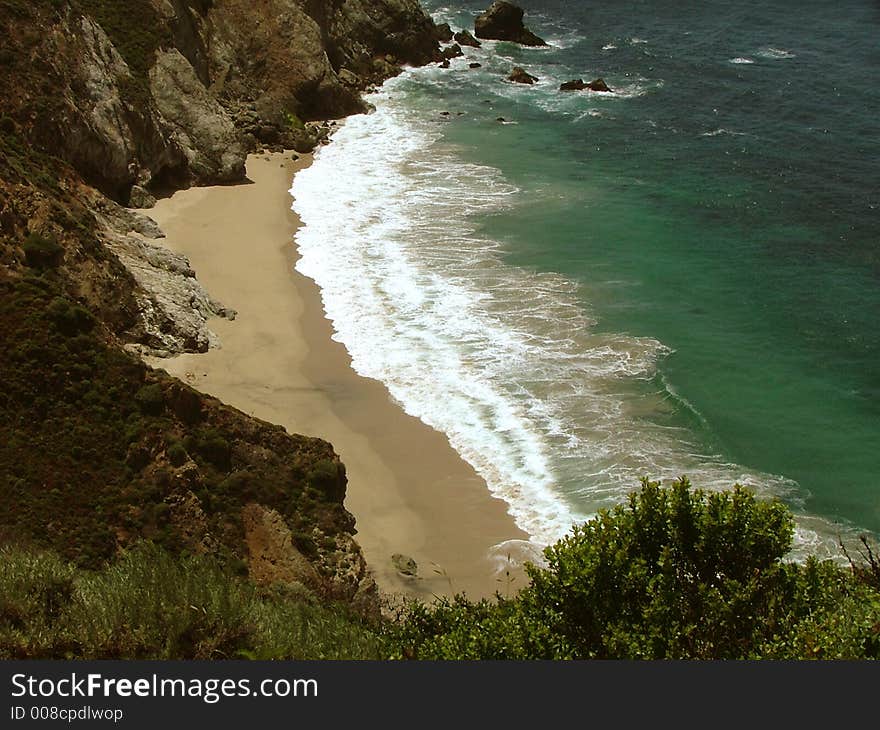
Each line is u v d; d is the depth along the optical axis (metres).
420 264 50.84
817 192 61.75
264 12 72.62
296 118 69.75
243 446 32.75
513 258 52.12
